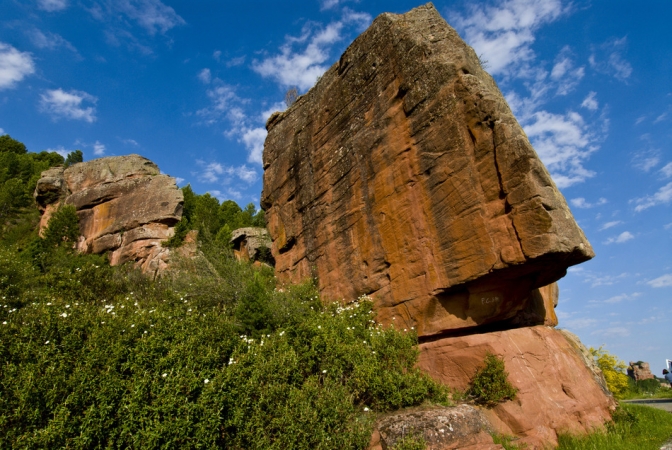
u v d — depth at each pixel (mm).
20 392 6258
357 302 13062
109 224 36125
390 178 12664
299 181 17453
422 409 8414
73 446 6031
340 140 15297
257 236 31578
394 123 12938
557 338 10938
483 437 7727
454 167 10688
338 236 14516
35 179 53375
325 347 9930
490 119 10125
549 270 9859
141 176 40469
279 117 21141
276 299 12641
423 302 11039
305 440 7082
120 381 6941
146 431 6238
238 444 6953
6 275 14844
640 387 33969
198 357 8016
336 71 16797
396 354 10047
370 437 7676
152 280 19812
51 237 34719
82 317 8883
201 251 21219
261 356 8703
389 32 13945
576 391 9789
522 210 9117
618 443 8500
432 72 11898
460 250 10273
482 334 9891
